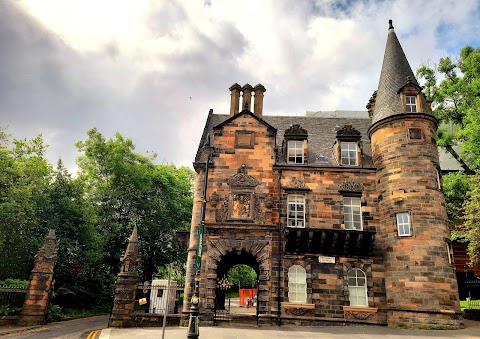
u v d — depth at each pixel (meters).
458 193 28.20
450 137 30.28
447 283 21.64
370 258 24.17
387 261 23.53
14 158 31.09
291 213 25.47
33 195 30.14
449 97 30.92
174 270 48.94
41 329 20.59
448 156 38.31
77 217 32.41
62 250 30.08
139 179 42.56
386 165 25.06
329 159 27.67
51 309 25.17
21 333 18.81
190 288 23.48
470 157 29.00
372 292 23.39
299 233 23.94
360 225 25.22
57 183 32.78
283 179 26.03
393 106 26.12
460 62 31.38
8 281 24.39
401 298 22.02
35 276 22.52
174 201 46.59
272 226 24.38
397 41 30.14
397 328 21.38
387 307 22.84
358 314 22.89
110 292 37.28
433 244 22.30
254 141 26.66
